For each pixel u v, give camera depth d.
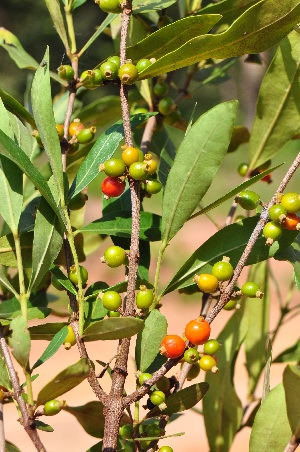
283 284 3.31
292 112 0.65
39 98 0.54
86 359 0.50
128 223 0.59
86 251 0.70
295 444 0.53
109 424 0.52
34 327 0.56
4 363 0.54
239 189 0.54
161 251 0.55
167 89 0.67
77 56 0.63
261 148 0.66
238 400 0.65
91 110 0.71
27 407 0.53
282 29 0.54
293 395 0.52
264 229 0.54
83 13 3.43
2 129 0.55
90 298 0.57
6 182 0.55
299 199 0.54
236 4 0.60
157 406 0.56
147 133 0.67
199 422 2.08
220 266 0.54
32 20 5.86
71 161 0.65
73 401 2.27
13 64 5.59
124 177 0.54
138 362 0.56
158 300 0.56
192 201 0.54
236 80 5.88
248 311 0.70
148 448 0.57
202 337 0.53
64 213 0.55
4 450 0.56
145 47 0.57
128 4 0.55
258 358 0.70
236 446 1.84
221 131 0.54
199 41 0.54
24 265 0.59
